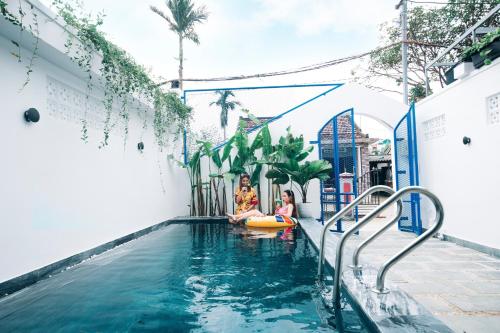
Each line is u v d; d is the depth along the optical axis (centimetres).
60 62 410
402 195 214
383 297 238
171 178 854
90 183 490
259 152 905
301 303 274
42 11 338
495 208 470
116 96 575
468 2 1080
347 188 1099
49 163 396
